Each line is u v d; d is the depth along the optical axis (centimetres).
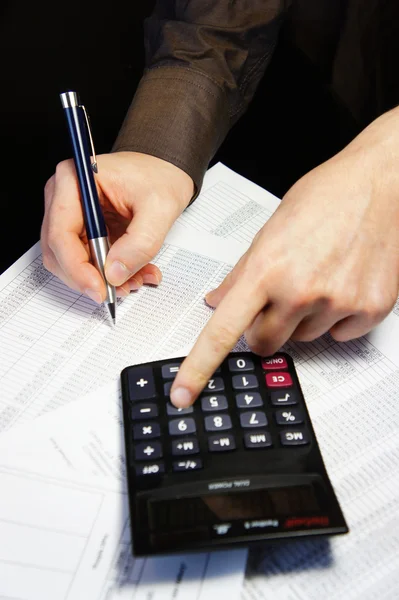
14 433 38
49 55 109
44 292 47
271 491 34
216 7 58
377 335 44
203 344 37
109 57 108
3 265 81
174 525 32
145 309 46
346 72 75
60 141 98
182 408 37
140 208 47
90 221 45
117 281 45
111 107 100
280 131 80
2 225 86
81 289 44
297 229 40
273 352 41
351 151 45
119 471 37
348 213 41
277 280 39
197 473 34
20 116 100
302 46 79
